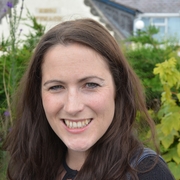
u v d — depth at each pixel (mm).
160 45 4152
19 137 1811
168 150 2592
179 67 3408
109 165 1501
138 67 3740
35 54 1541
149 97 3297
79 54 1369
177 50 4145
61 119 1449
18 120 1844
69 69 1370
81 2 8938
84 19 1534
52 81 1408
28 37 4488
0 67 3549
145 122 1918
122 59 1534
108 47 1442
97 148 1534
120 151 1508
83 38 1383
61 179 1671
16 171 1818
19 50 3676
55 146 1728
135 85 1658
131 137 1580
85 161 1540
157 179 1414
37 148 1753
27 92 1724
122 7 9039
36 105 1747
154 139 1723
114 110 1524
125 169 1466
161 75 2492
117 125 1539
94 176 1502
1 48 3617
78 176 1533
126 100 1570
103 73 1409
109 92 1433
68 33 1391
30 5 8430
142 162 1447
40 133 1755
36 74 1616
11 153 1861
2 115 3303
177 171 2514
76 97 1383
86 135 1420
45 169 1730
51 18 8562
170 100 2607
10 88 3182
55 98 1428
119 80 1520
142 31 4312
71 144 1429
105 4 9062
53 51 1404
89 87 1397
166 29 9398
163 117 2611
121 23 9078
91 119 1422
